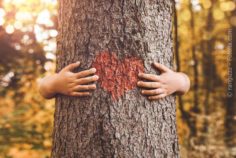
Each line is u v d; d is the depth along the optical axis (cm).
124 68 231
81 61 235
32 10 876
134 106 231
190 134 681
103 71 231
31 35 942
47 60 900
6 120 724
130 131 230
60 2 250
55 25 902
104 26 232
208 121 699
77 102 235
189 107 820
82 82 231
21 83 841
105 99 230
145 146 232
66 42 241
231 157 612
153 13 237
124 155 229
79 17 237
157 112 236
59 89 237
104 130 229
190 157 604
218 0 805
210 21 826
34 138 702
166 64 242
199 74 859
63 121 239
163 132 238
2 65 930
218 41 846
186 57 841
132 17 233
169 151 240
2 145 692
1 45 966
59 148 241
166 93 236
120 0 232
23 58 914
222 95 837
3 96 864
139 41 233
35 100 768
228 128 732
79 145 233
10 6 866
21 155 693
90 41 234
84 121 232
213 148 620
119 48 232
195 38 832
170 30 246
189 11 795
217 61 850
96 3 234
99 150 229
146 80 232
